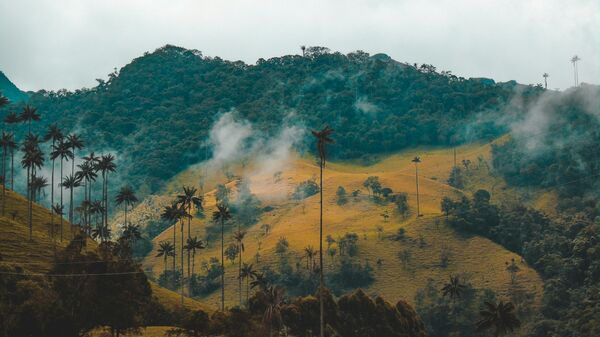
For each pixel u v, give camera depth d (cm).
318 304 16162
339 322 16288
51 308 10681
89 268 11894
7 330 10269
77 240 14388
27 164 19275
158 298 18012
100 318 11631
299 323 15762
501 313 14912
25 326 10369
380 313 16788
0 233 17600
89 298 11512
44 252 17212
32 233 18675
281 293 16125
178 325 15575
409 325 17500
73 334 11106
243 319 13250
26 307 10444
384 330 16550
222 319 13100
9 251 16575
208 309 19000
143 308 12900
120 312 11731
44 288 11569
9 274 11619
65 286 11556
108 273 11844
